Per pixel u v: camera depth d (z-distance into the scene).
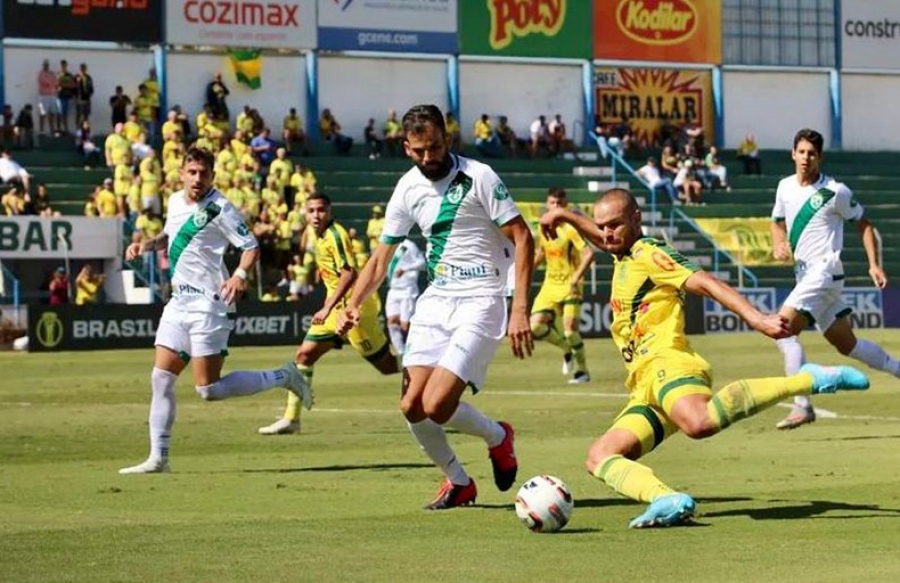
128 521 15.67
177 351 20.75
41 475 20.31
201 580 12.16
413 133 15.93
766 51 83.06
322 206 26.55
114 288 61.62
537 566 12.69
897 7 85.50
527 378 40.09
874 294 67.62
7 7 68.25
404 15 75.75
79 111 68.31
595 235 15.98
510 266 16.44
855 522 15.12
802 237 25.11
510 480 17.08
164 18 70.88
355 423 28.11
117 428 27.55
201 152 20.69
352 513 16.25
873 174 82.75
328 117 73.75
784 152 83.25
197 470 20.83
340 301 26.38
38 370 44.78
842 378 14.39
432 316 16.34
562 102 79.94
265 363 47.06
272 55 73.81
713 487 18.08
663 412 15.31
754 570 12.42
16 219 59.97
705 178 77.25
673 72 81.81
